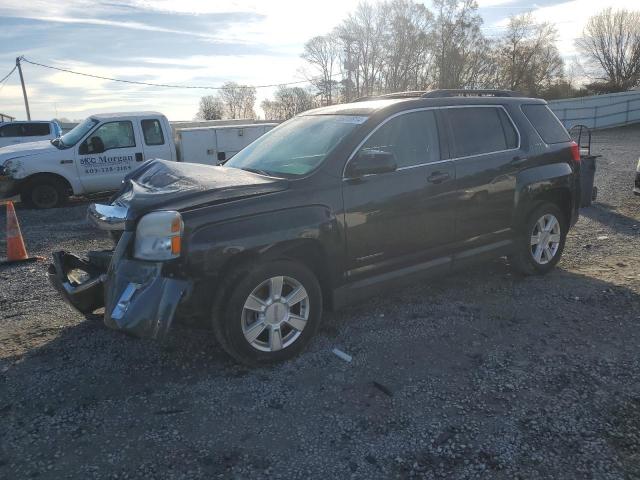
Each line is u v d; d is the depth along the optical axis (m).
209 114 74.81
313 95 61.66
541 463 2.76
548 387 3.47
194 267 3.44
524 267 5.48
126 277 3.50
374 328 4.40
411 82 58.56
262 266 3.68
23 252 6.95
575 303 4.87
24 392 3.52
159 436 3.04
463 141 4.84
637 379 3.54
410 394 3.43
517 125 5.28
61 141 11.62
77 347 4.18
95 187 11.55
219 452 2.90
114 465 2.80
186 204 3.51
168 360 3.93
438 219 4.58
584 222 8.28
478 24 57.03
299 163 4.22
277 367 3.80
